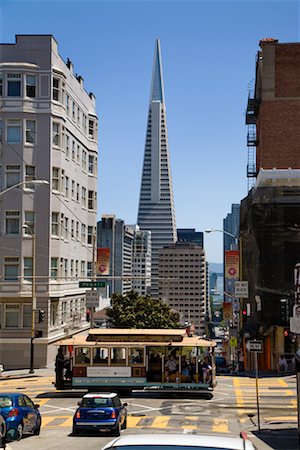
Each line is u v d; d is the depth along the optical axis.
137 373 32.81
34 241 47.16
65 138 55.31
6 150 51.62
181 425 24.95
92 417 22.28
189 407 29.97
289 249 53.69
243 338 57.53
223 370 51.81
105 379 32.81
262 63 59.44
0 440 17.34
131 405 30.52
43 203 51.91
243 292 50.09
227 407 30.05
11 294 50.53
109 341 33.09
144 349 32.88
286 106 59.00
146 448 6.93
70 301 58.94
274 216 54.03
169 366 32.78
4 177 51.59
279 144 58.69
